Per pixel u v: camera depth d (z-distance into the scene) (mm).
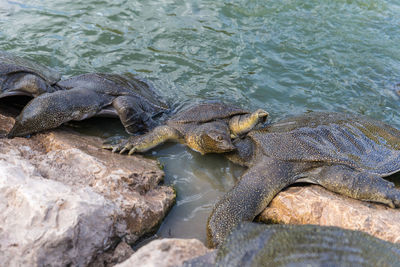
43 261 2020
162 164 2500
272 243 1979
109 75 2787
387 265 1868
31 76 2615
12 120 2574
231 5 3414
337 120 2537
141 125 2662
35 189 2104
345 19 3391
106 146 2506
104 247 2113
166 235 2248
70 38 3107
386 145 2438
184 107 2797
